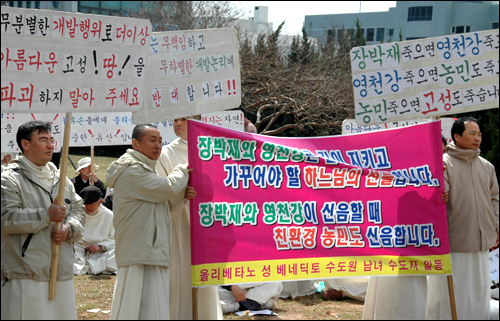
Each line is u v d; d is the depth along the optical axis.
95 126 8.65
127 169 4.47
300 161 4.88
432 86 5.27
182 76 4.90
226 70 5.04
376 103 5.23
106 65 4.47
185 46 4.91
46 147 4.38
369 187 4.94
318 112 18.33
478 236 5.28
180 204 4.81
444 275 4.91
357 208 4.91
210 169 4.73
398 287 5.01
